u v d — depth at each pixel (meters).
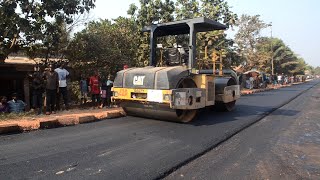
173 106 8.66
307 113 13.00
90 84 12.39
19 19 10.88
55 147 6.52
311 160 6.31
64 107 11.68
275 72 57.12
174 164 5.64
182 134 8.05
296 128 9.58
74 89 13.11
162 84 8.80
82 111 11.12
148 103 9.26
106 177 4.94
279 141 7.81
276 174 5.43
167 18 18.14
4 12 10.41
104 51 14.20
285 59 57.94
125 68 10.84
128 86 9.57
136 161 5.76
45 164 5.46
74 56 13.90
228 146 7.18
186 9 20.48
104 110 11.56
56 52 13.66
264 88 32.09
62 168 5.29
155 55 10.89
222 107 12.19
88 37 13.97
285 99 19.00
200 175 5.27
